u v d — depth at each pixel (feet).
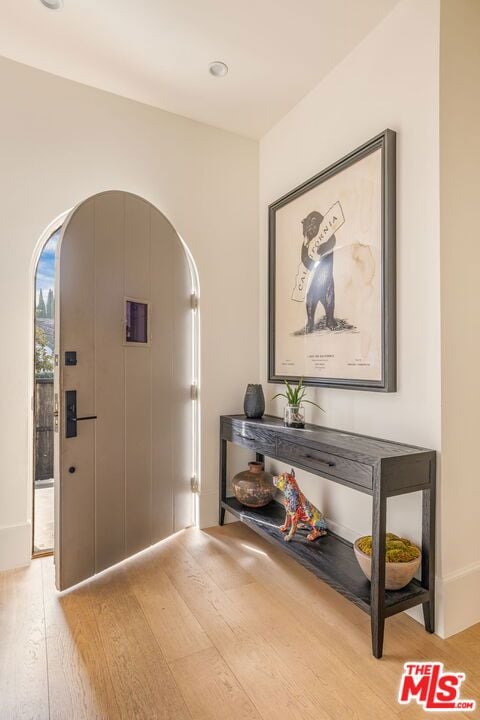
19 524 7.51
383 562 5.24
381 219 6.55
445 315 5.79
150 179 8.84
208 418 9.46
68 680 4.82
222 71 7.83
